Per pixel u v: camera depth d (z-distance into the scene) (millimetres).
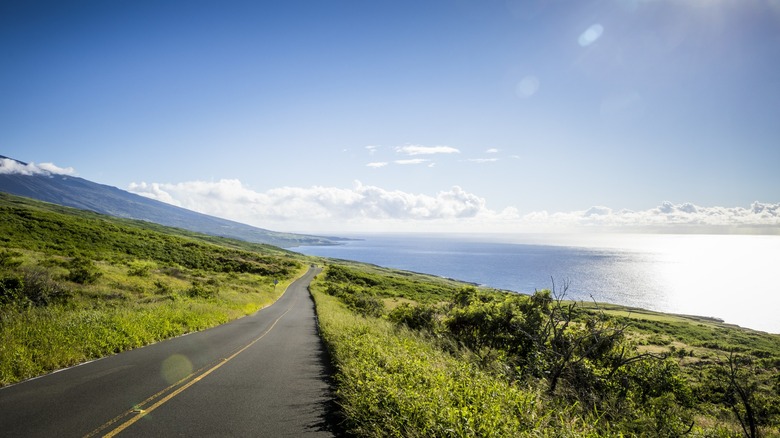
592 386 7258
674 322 82000
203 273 61500
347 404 6316
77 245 64250
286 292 65812
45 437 4844
